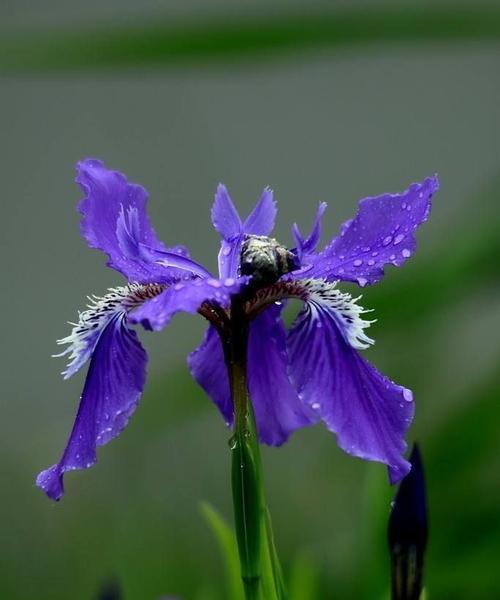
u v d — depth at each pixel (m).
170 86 1.40
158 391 0.82
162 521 1.02
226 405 0.70
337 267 0.67
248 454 0.66
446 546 0.80
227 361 0.67
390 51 0.81
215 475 1.06
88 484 1.06
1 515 1.07
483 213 0.81
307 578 0.77
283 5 0.80
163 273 0.67
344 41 0.80
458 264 0.80
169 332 1.21
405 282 0.80
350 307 0.67
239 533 0.66
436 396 0.87
